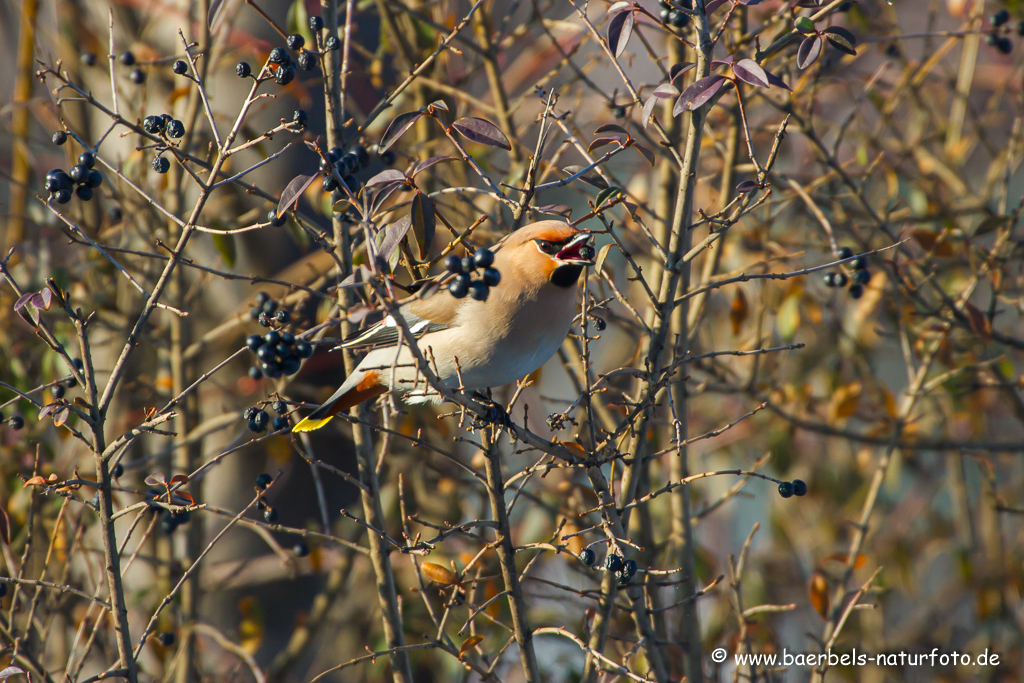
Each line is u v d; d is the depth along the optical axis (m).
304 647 11.26
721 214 6.73
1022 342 10.27
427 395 6.96
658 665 7.89
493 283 5.57
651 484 12.12
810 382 13.91
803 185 11.92
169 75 10.84
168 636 7.58
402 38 10.32
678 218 6.66
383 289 5.57
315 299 10.40
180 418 10.69
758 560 15.06
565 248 6.85
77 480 6.06
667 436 11.22
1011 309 14.87
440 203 8.62
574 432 10.53
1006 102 15.14
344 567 11.45
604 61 11.71
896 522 15.88
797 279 10.92
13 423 7.18
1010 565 13.27
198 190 10.66
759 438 14.97
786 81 9.58
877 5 11.26
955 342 11.27
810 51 6.22
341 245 7.20
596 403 9.82
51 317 10.74
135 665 6.25
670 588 11.86
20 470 9.95
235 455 11.04
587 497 10.29
